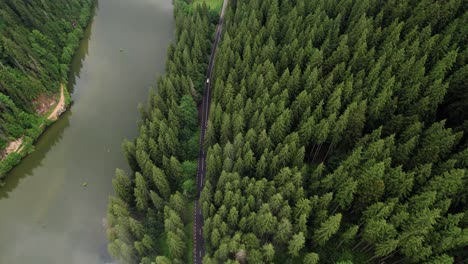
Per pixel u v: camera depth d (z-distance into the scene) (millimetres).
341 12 104062
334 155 78062
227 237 64438
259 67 91375
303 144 77438
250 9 116188
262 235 65625
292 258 66375
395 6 98375
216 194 70438
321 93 82062
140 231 71375
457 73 74438
